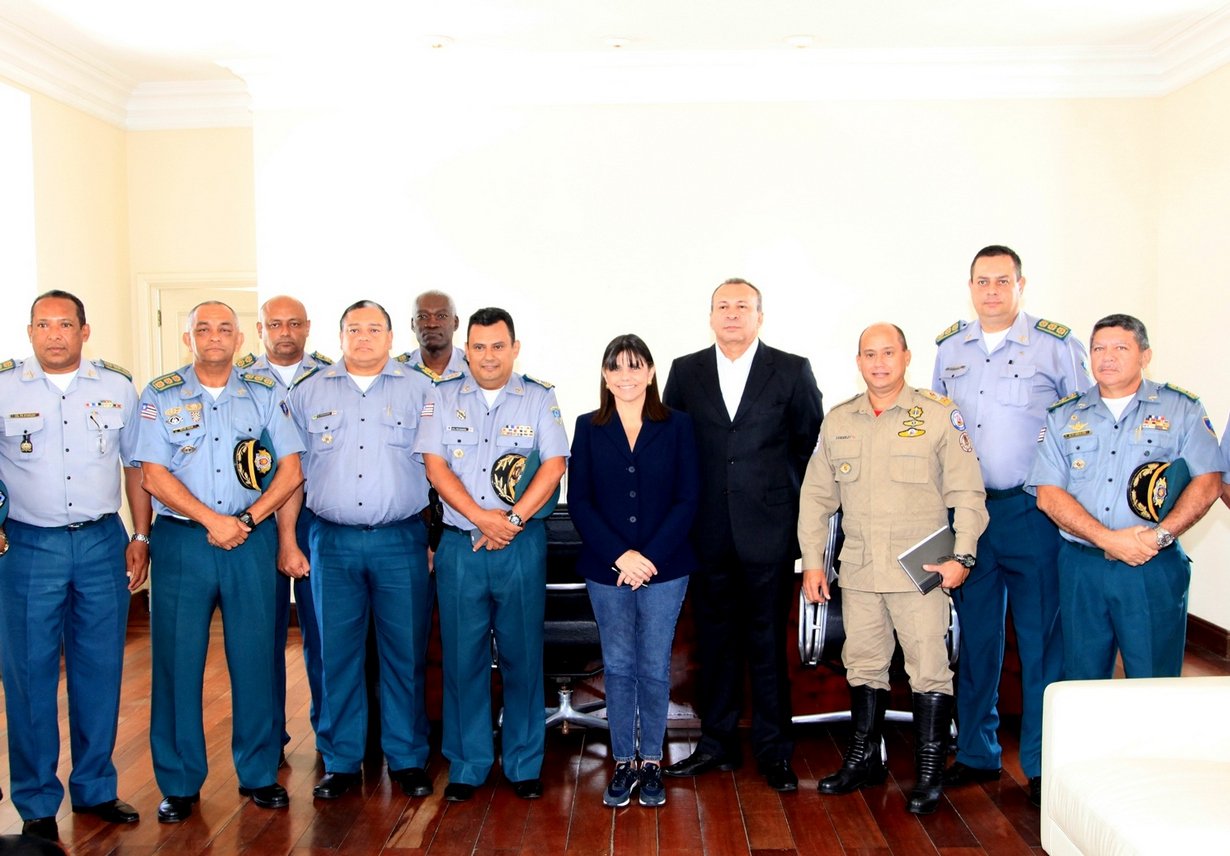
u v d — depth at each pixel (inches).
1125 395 112.7
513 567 120.6
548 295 212.5
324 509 124.1
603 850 110.1
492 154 211.0
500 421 121.7
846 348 211.5
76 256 213.0
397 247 212.2
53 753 116.0
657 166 210.4
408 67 207.2
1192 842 73.1
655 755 123.0
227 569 118.0
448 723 125.9
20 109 196.5
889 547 119.5
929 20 185.9
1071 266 209.5
